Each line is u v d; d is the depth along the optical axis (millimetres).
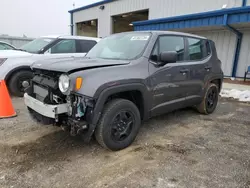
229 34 10438
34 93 3336
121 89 2865
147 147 3186
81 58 3596
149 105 3336
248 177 2488
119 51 3605
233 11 8500
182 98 4031
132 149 3113
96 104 2658
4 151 2930
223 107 5742
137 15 16469
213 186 2312
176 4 12383
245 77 9734
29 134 3496
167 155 2959
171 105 3797
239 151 3139
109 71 2848
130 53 3432
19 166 2590
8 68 5559
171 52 3209
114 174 2486
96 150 3043
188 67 4020
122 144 3066
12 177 2377
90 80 2650
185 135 3691
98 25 18250
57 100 2818
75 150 3025
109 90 2736
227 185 2332
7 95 4293
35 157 2807
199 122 4402
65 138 3379
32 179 2354
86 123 2689
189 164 2740
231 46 10438
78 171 2525
